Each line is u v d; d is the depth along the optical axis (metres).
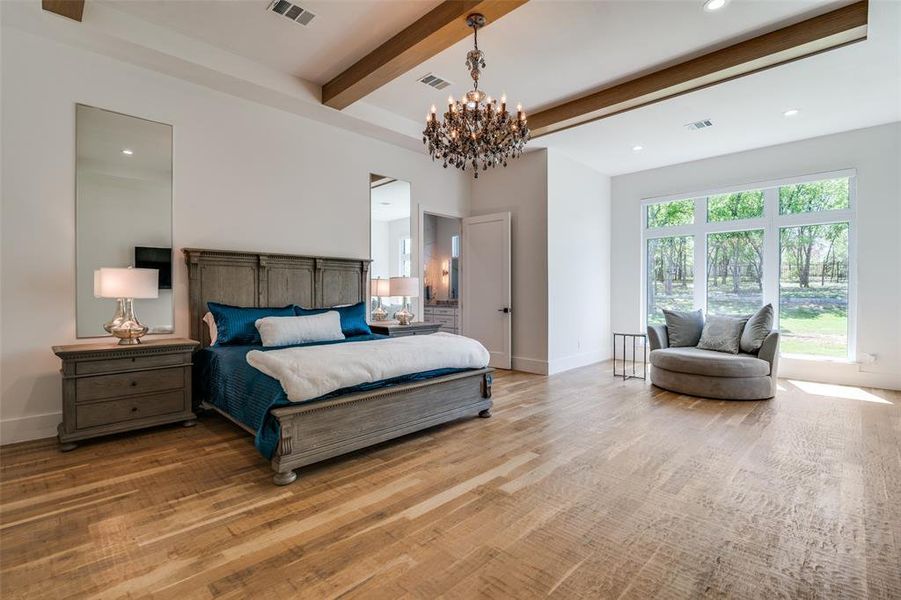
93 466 2.60
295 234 4.43
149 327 3.55
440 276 8.30
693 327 5.11
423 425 3.13
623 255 6.78
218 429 3.30
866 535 1.88
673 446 2.97
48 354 3.11
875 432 3.25
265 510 2.10
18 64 2.98
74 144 3.21
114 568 1.65
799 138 5.12
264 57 3.64
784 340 5.38
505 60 3.57
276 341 3.54
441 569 1.65
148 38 3.17
